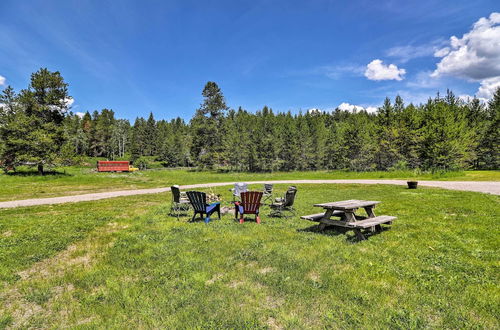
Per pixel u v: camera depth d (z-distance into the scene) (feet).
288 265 15.14
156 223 26.66
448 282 12.87
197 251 17.90
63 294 12.56
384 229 22.86
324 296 11.73
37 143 104.88
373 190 53.42
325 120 324.80
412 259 15.83
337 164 177.17
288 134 212.84
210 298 11.75
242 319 10.18
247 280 13.51
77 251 18.42
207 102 183.32
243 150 189.57
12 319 10.71
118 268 15.44
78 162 116.88
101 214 31.53
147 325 10.00
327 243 19.13
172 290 12.62
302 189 59.62
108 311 10.96
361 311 10.57
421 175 91.45
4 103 106.83
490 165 143.64
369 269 14.48
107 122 352.49
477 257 15.94
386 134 142.72
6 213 33.24
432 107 144.36
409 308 10.70
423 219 25.67
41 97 114.11
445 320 9.95
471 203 32.73
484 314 10.23
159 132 349.61
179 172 163.02
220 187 66.64
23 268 15.72
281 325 9.86
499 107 153.28
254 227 24.39
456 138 119.55
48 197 51.06
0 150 105.19
